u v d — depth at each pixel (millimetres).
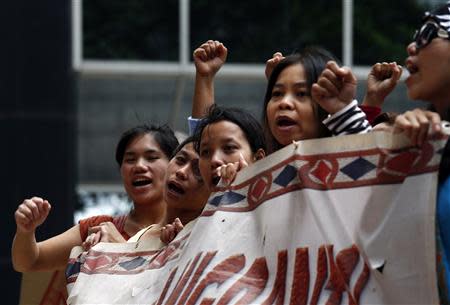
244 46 24609
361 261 7043
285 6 24562
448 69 7074
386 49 24188
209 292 7520
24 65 22656
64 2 22906
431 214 6828
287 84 8047
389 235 6965
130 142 10453
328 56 8133
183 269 7824
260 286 7398
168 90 25250
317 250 7191
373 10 24281
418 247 6875
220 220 7680
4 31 22656
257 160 8305
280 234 7363
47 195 22219
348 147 7184
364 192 7094
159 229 9352
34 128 22484
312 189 7230
